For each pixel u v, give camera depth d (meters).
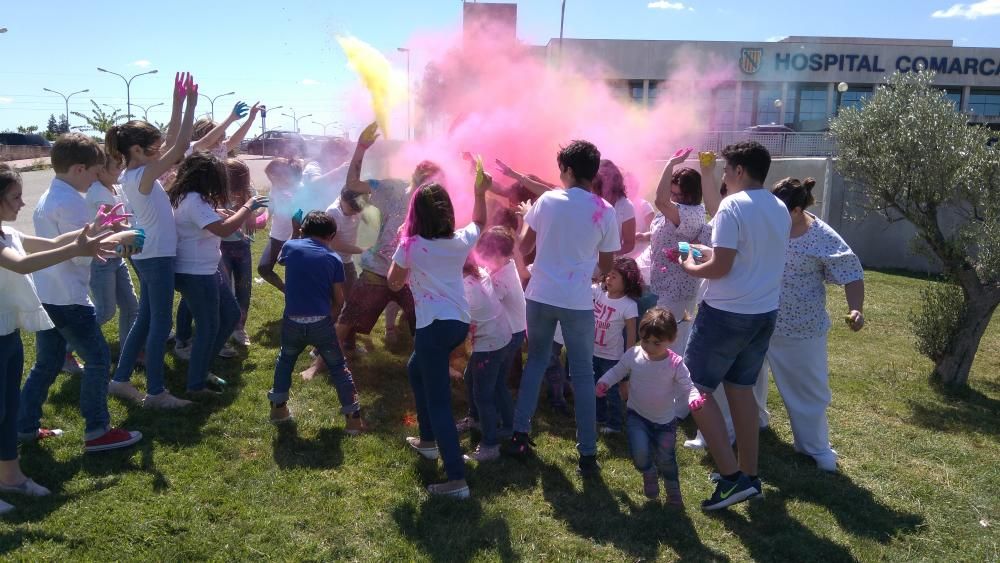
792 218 4.24
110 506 3.29
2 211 3.19
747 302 3.50
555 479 3.91
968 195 6.21
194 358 4.57
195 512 3.30
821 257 4.15
